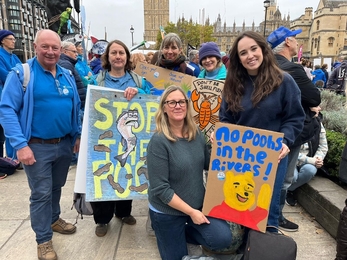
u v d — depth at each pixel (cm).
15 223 319
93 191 260
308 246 276
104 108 264
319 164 325
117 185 266
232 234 216
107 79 295
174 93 211
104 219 284
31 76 232
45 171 246
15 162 468
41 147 242
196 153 219
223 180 211
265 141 202
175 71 339
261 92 203
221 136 208
